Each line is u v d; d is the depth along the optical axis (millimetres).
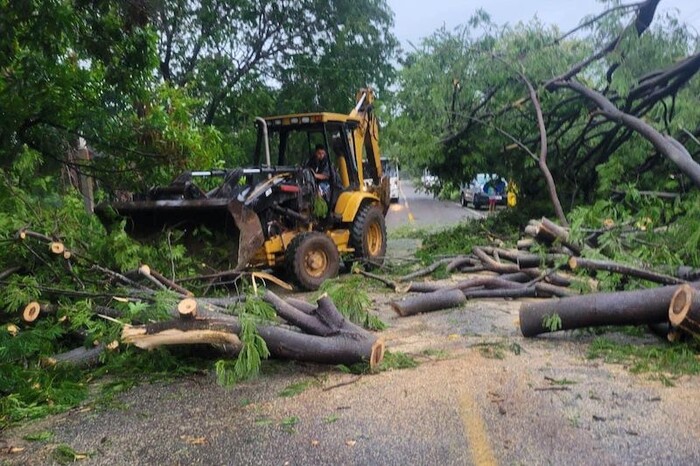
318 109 19719
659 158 10766
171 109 11695
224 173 9461
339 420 4188
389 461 3596
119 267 6559
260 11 18719
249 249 8250
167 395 4812
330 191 10531
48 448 3982
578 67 10023
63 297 5715
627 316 5375
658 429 3885
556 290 7410
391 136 11930
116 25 7996
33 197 8398
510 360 5289
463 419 4098
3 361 4953
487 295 7734
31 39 6934
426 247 11773
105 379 5215
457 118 11789
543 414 4148
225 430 4125
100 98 9906
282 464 3621
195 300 5055
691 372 4820
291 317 5172
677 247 6910
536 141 11891
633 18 9523
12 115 8406
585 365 5109
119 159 10172
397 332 6398
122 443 4012
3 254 6141
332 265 9492
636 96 10047
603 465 3465
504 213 12992
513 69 10477
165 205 8375
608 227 7324
